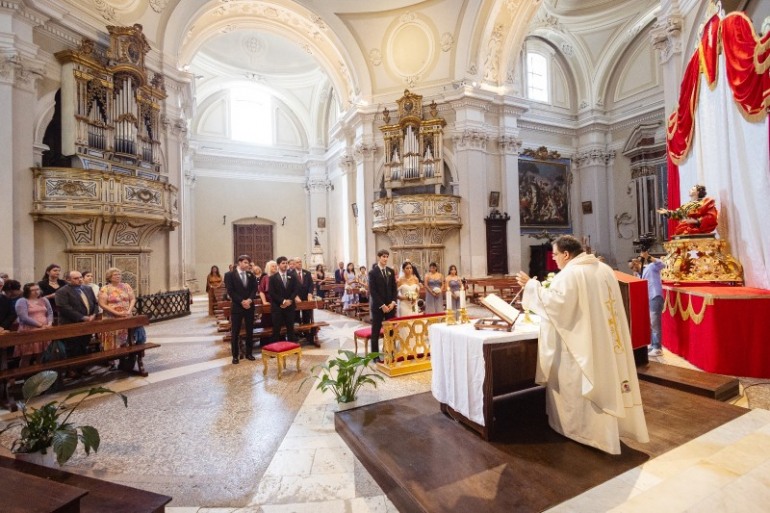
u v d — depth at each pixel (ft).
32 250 24.77
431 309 23.52
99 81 27.50
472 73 42.91
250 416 12.23
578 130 55.06
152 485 8.52
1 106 23.25
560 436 9.46
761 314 13.25
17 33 23.85
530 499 7.06
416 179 43.06
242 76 59.52
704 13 20.16
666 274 18.56
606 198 53.78
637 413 8.57
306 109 65.05
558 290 8.84
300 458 9.61
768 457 8.29
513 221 45.16
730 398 12.05
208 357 19.81
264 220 63.31
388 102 45.52
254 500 7.96
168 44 33.47
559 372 9.26
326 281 46.03
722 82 17.20
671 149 22.33
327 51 48.39
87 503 7.09
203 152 59.11
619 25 50.34
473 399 9.79
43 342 15.21
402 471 8.06
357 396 13.55
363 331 18.04
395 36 44.70
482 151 43.68
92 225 26.73
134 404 13.42
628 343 8.85
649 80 49.52
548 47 53.88
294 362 18.48
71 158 26.96
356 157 47.85
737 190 16.67
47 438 9.23
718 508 6.66
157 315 31.17
